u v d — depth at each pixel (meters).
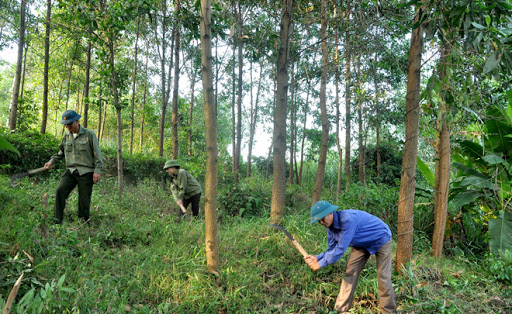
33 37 11.31
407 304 3.63
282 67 5.51
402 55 8.53
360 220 3.46
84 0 6.23
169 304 3.18
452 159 6.25
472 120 5.69
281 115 5.48
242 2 6.06
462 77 4.73
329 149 14.98
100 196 6.50
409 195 4.19
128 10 5.80
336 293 3.87
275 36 5.18
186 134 13.05
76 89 14.91
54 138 9.82
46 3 9.76
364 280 3.98
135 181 9.24
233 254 4.44
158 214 6.21
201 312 3.29
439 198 5.16
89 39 6.50
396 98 8.77
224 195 7.03
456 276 4.31
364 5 5.72
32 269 2.98
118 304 3.09
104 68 6.68
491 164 5.53
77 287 3.15
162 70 10.94
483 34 3.29
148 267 3.85
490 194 5.61
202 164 10.44
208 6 3.71
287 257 4.52
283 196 5.44
